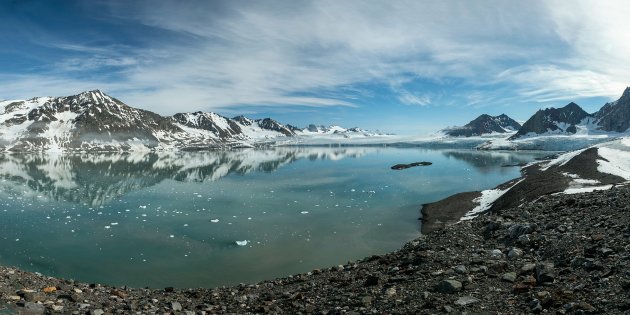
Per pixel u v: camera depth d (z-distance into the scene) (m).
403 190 89.56
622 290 9.99
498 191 68.56
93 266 40.69
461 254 17.59
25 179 113.88
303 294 16.55
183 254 44.34
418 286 13.96
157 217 63.78
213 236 51.62
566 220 19.22
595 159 67.31
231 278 36.69
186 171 140.38
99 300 14.45
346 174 127.06
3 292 12.30
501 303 11.00
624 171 55.84
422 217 60.38
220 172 136.88
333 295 15.43
